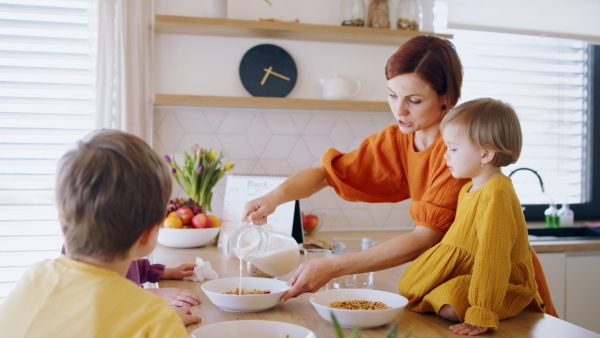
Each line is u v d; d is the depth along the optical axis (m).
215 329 1.00
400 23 2.83
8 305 0.84
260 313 1.22
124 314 0.79
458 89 1.47
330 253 1.43
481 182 1.26
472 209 1.23
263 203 1.58
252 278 1.37
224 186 2.80
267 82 2.80
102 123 2.52
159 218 0.88
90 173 0.82
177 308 1.17
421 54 1.41
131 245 0.85
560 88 3.22
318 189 1.74
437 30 2.99
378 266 1.33
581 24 3.16
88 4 2.59
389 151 1.67
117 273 0.85
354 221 2.94
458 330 1.11
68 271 0.83
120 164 0.83
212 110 2.78
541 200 3.23
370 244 1.62
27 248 2.59
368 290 1.27
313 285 1.28
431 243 1.37
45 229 2.60
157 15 2.52
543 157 3.22
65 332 0.78
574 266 2.59
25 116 2.61
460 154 1.24
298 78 2.86
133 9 2.58
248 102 2.62
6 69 2.60
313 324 1.14
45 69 2.62
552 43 3.20
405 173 1.67
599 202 3.30
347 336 1.07
